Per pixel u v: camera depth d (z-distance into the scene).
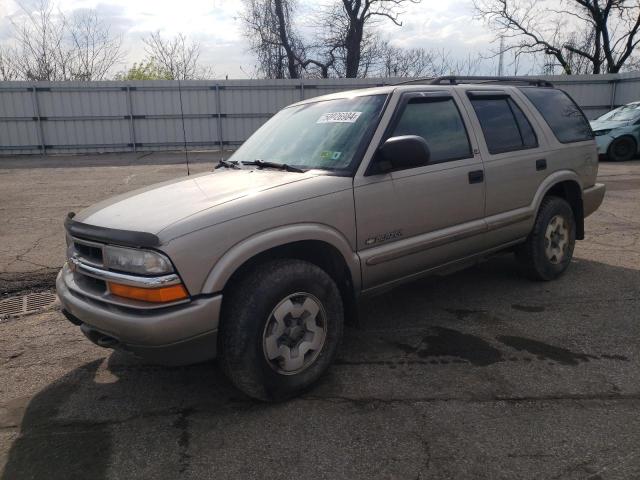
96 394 3.22
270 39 30.98
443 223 3.84
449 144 3.93
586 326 3.95
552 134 4.82
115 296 2.73
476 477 2.34
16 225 7.92
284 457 2.54
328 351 3.19
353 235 3.28
